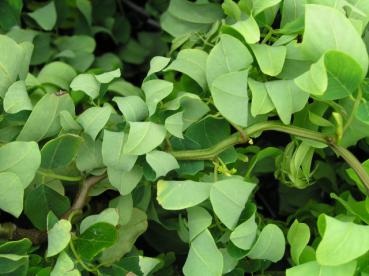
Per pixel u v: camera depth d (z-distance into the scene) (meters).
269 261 0.47
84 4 0.65
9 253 0.42
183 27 0.56
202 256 0.43
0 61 0.45
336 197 0.46
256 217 0.50
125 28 0.71
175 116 0.45
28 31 0.61
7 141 0.46
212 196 0.43
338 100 0.47
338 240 0.38
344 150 0.44
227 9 0.51
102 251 0.45
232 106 0.44
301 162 0.47
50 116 0.45
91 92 0.47
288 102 0.44
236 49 0.46
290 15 0.48
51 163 0.45
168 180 0.46
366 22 0.46
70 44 0.64
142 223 0.47
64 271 0.41
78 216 0.46
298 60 0.46
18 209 0.41
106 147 0.44
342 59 0.41
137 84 0.72
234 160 0.46
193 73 0.48
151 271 0.47
